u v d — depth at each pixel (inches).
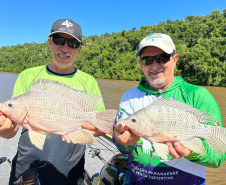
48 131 26.9
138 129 26.4
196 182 28.0
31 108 26.5
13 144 55.3
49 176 31.3
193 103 28.8
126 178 31.9
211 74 589.0
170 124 26.4
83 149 35.0
